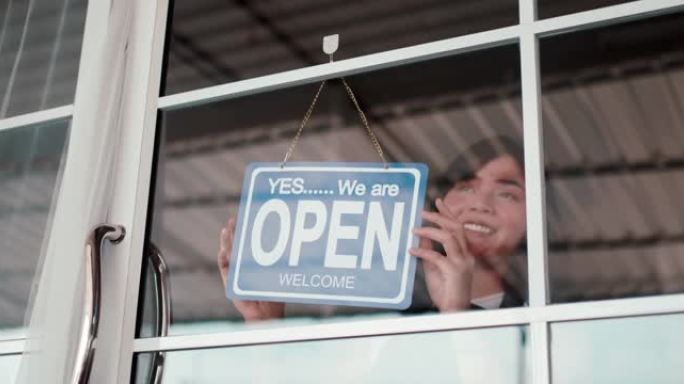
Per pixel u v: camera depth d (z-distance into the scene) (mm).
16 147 1856
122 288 1656
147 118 1776
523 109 1524
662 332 1315
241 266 1646
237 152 1731
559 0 1557
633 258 1376
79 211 1646
